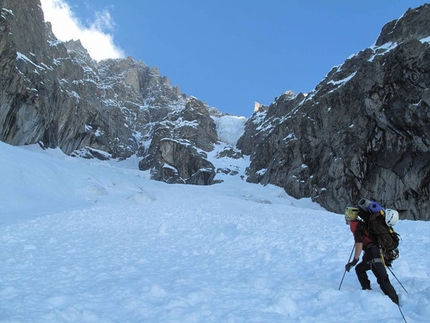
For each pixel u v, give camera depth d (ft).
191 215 69.92
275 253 32.48
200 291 18.92
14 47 174.09
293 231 46.65
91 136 320.09
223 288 20.12
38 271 24.94
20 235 42.39
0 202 76.33
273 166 221.66
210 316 15.62
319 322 14.82
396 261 25.05
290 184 196.75
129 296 18.58
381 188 149.79
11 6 207.41
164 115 458.09
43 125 208.74
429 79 129.39
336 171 166.81
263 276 23.11
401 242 35.73
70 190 114.62
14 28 199.52
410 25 166.71
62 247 36.09
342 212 161.89
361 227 18.56
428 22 157.79
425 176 133.28
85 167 153.69
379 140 153.28
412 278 20.77
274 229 48.83
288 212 89.66
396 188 143.84
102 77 474.08
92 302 17.47
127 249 35.60
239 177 276.82
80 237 43.39
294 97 304.09
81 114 287.07
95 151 319.68
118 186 143.84
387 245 17.93
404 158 142.41
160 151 307.37
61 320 14.53
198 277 23.32
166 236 45.34
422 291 17.69
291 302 17.11
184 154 300.81
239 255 31.94
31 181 100.22
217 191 183.73
